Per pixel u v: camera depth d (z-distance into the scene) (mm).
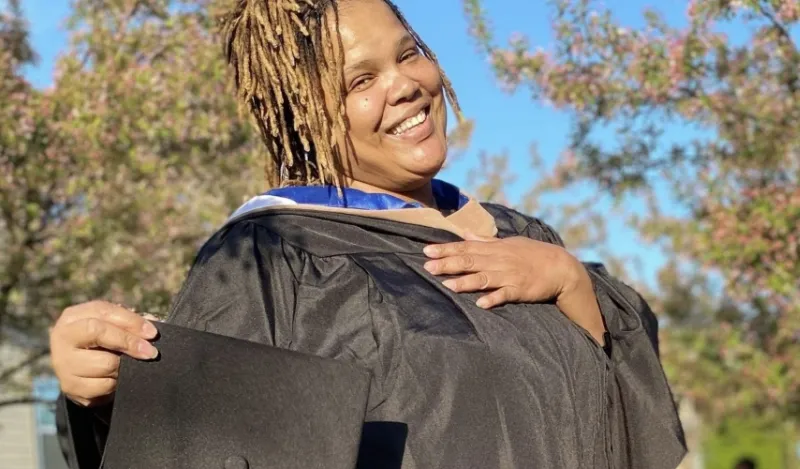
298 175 2129
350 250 1879
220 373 1520
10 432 11969
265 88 2047
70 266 6367
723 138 6008
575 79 5660
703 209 6617
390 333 1773
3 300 6664
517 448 1732
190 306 1769
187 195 6195
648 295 10273
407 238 1954
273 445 1491
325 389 1507
